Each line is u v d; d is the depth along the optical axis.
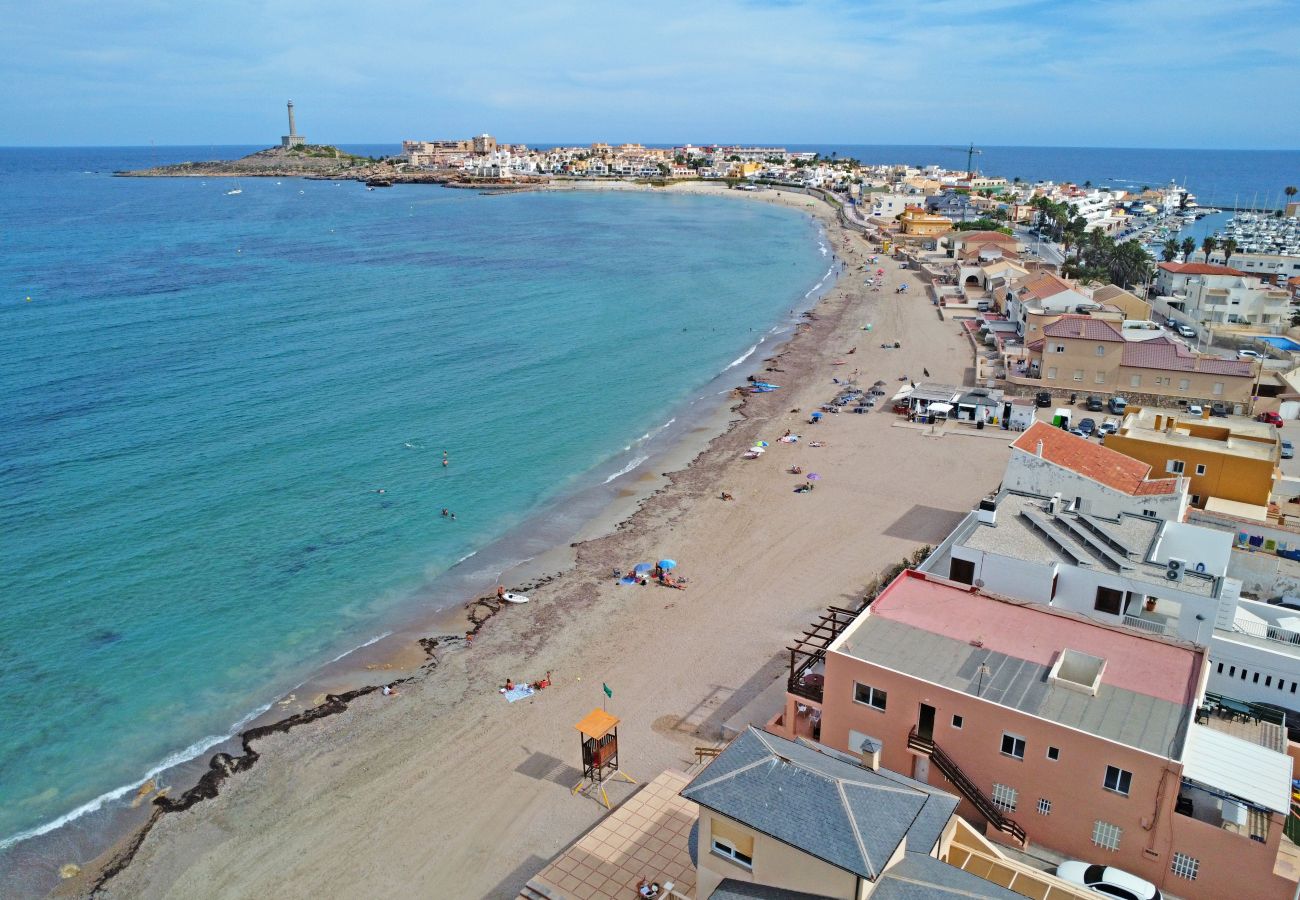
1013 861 28.50
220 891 33.62
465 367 111.81
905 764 34.53
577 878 32.03
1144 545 43.12
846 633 36.34
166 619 53.75
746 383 106.38
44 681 47.31
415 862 34.62
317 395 98.75
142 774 40.47
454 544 64.50
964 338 121.56
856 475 74.75
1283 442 71.88
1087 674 33.84
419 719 43.97
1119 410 85.12
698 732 41.78
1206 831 28.12
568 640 50.84
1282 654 37.53
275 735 42.91
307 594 57.03
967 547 43.12
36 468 76.25
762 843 24.56
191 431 86.50
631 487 75.12
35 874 34.72
